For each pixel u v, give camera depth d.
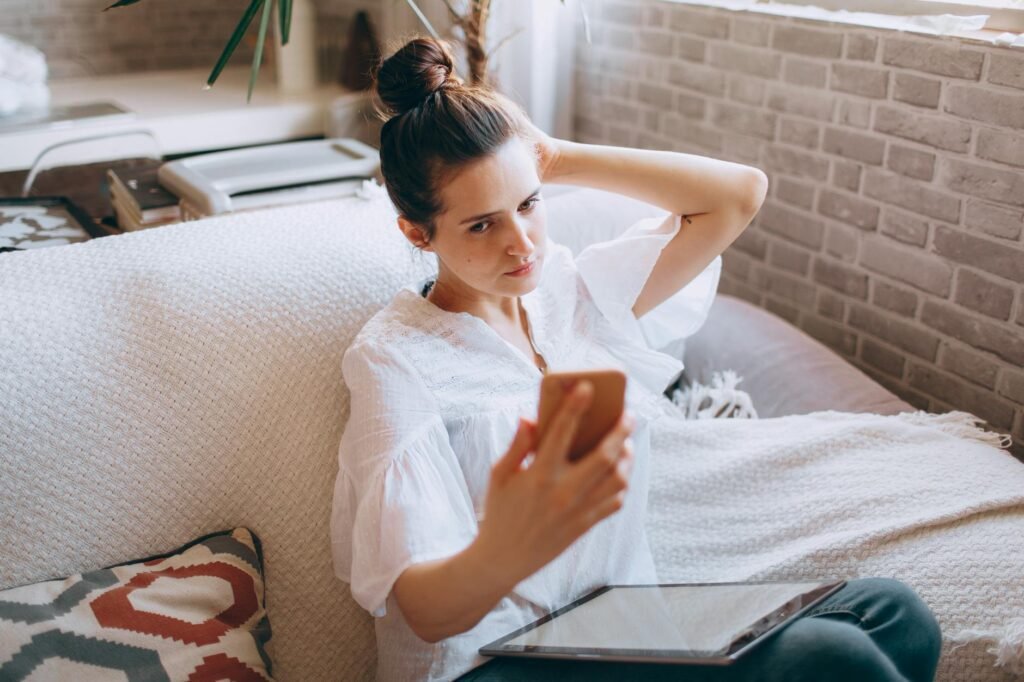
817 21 1.66
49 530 1.00
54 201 1.74
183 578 1.03
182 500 1.07
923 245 1.57
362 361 1.03
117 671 0.94
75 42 2.59
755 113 1.84
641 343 1.25
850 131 1.65
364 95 2.34
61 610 0.96
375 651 1.18
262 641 1.06
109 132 2.13
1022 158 1.38
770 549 1.20
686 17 1.94
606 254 1.21
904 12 1.59
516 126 1.00
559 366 1.16
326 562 1.14
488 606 0.77
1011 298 1.45
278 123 2.35
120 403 1.05
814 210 1.77
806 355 1.53
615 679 0.96
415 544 0.88
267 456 1.11
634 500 1.16
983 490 1.17
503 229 0.98
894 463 1.26
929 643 0.98
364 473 0.96
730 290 2.04
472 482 1.05
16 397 1.00
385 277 1.23
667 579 1.20
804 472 1.28
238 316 1.13
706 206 1.17
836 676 0.90
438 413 1.01
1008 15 1.43
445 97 0.97
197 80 2.63
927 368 1.62
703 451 1.34
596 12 2.19
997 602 1.06
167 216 1.68
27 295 1.08
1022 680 1.04
